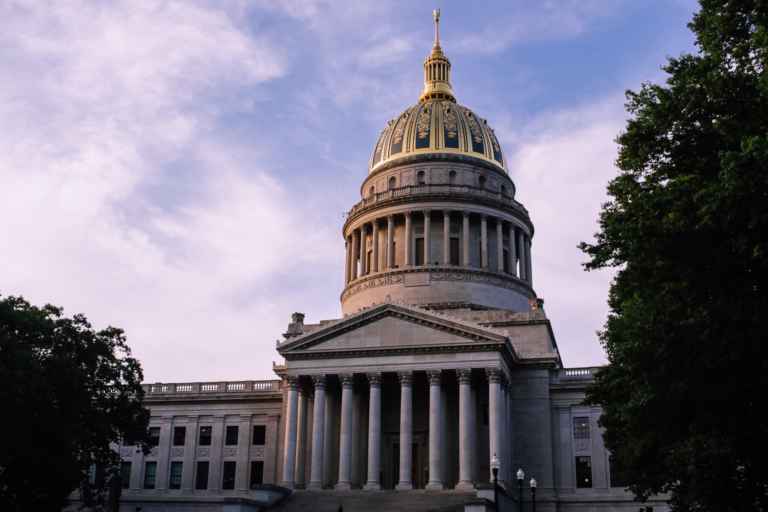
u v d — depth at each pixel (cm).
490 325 9125
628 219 3825
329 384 8438
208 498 9169
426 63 12644
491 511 6456
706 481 3934
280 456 9131
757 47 3553
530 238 11369
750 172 3112
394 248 10662
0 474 6278
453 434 8338
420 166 11125
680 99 3716
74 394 6353
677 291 3709
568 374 8681
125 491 9425
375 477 7738
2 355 5916
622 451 5206
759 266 3409
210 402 9569
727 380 3578
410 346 7969
